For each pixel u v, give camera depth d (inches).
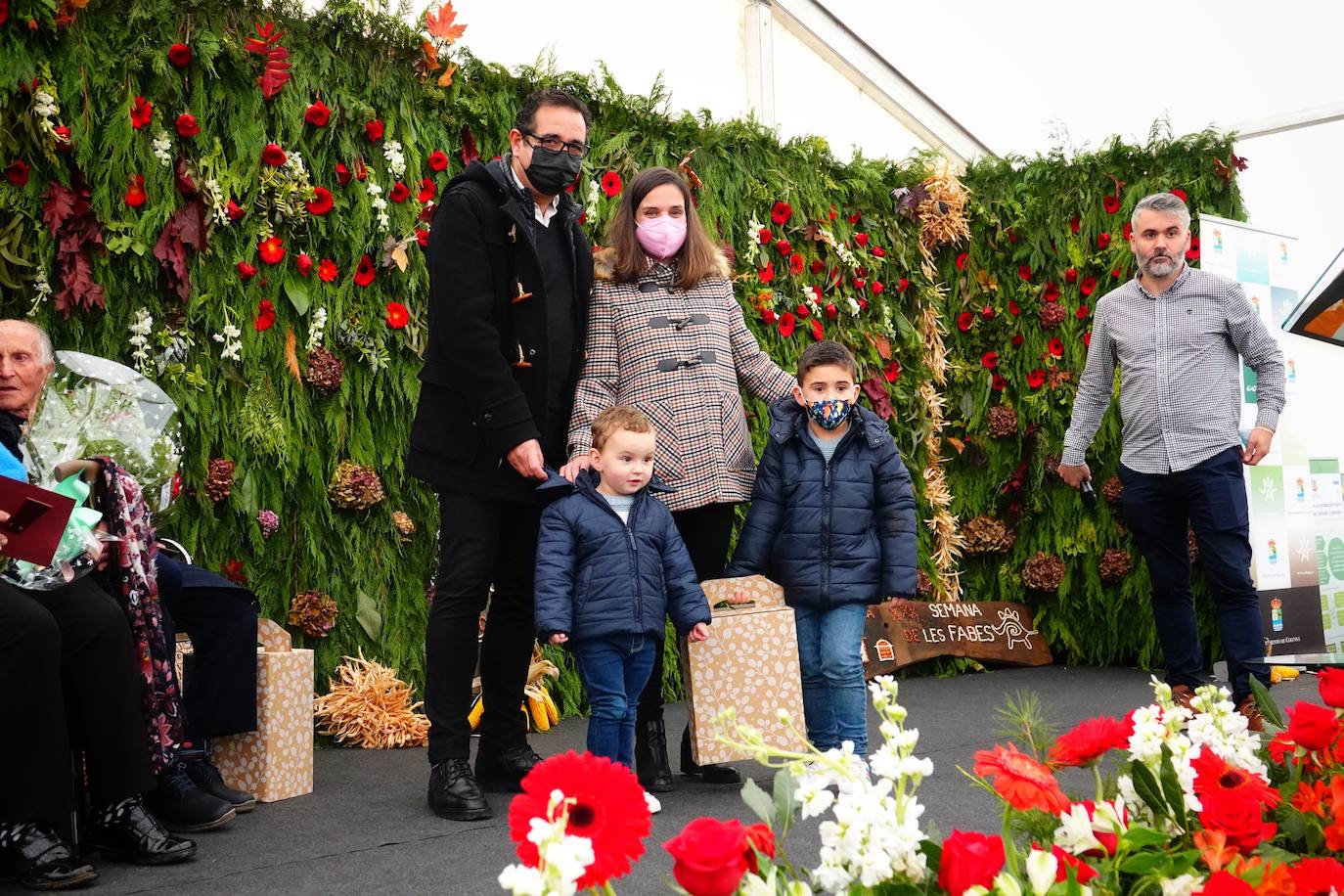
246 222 159.2
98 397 111.3
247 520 158.6
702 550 136.7
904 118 272.8
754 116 226.1
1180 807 52.1
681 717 184.9
